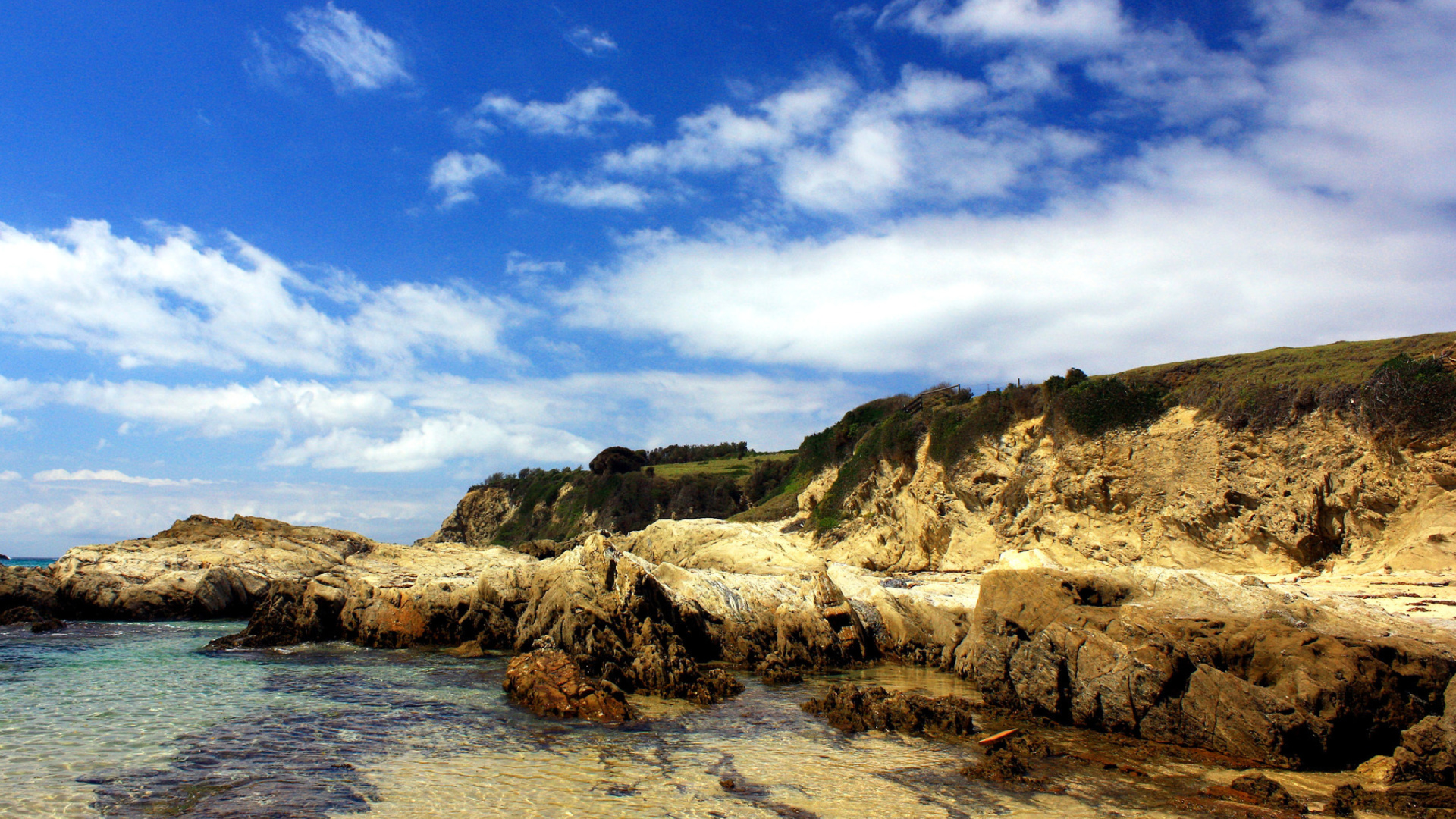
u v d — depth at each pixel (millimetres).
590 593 21578
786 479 80250
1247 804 11242
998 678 17359
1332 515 26359
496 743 13492
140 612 32812
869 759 13289
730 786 11438
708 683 18828
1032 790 11758
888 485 43719
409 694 17562
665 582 24812
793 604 24453
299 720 14805
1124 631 15461
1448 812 11000
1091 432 33688
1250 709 13445
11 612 30375
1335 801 11211
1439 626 15672
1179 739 14250
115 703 15797
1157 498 30859
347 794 10555
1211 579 16953
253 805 9992
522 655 18359
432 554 41438
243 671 20156
